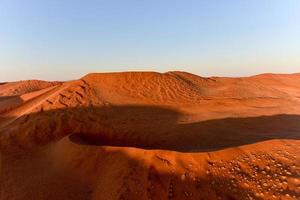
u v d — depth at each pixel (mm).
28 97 20188
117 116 12078
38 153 8406
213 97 16734
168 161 5199
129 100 15250
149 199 4484
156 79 18906
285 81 25688
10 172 6902
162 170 5012
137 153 5562
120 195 4664
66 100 14164
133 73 19078
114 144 8977
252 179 4781
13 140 9703
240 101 15336
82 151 6434
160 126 10461
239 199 4367
